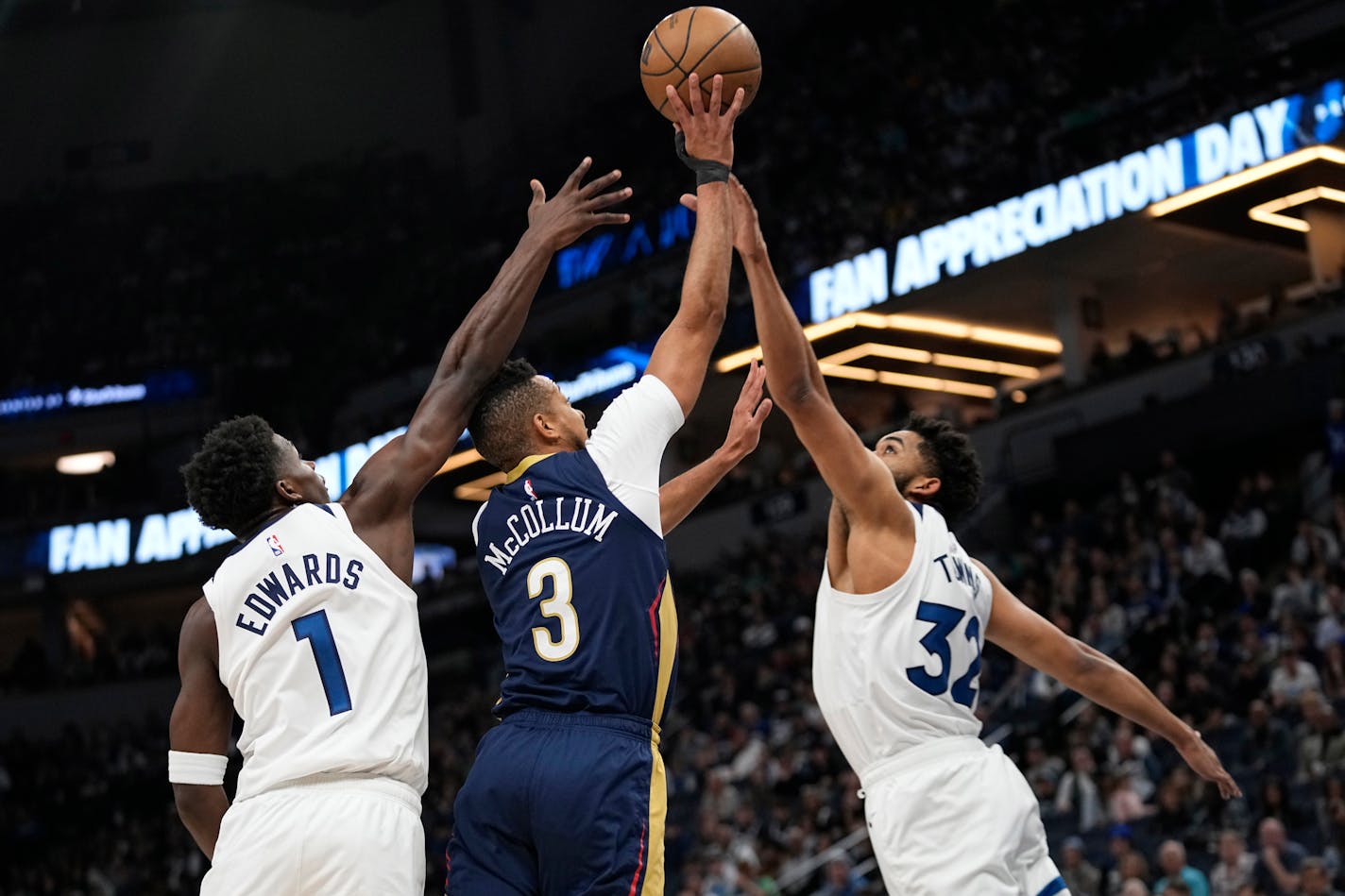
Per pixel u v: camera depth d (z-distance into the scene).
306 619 3.30
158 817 27.30
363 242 35.16
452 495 30.73
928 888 3.68
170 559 31.41
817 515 24.77
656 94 3.86
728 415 28.28
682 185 28.91
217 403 33.25
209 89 37.50
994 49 27.75
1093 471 21.33
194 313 35.16
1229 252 23.86
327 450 32.09
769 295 3.74
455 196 35.59
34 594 32.16
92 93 37.53
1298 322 20.45
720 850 15.12
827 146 28.70
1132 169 22.22
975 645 3.92
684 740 19.30
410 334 32.44
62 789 28.12
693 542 26.55
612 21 34.31
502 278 3.65
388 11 37.25
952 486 4.15
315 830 3.13
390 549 3.43
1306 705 12.27
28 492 32.62
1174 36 25.14
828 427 3.79
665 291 27.59
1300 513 17.20
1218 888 10.99
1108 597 16.72
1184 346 25.75
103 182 37.03
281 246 35.47
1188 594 16.09
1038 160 24.33
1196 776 12.45
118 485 32.41
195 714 3.40
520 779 3.15
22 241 36.19
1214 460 20.28
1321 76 20.39
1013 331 26.33
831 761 16.02
